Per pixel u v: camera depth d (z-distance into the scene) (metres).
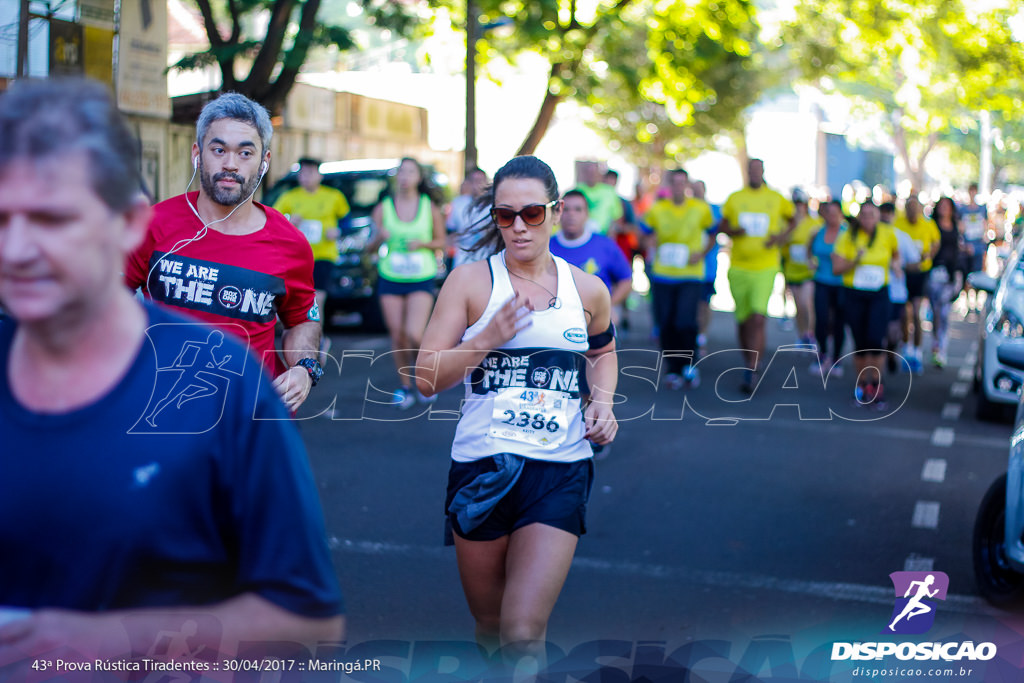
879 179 97.12
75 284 2.77
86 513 2.95
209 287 6.61
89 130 2.73
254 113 6.64
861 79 55.16
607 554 9.93
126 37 24.38
